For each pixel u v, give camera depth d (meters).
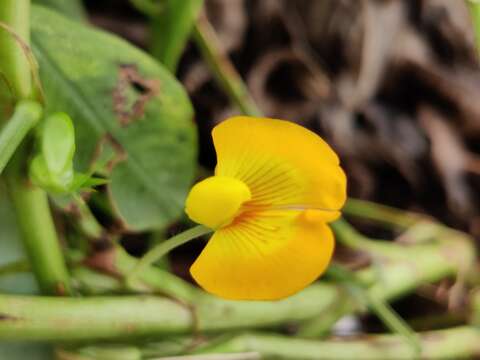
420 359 0.18
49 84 0.16
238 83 0.18
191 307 0.16
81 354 0.16
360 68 0.20
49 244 0.15
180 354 0.16
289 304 0.17
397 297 0.19
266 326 0.17
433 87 0.21
